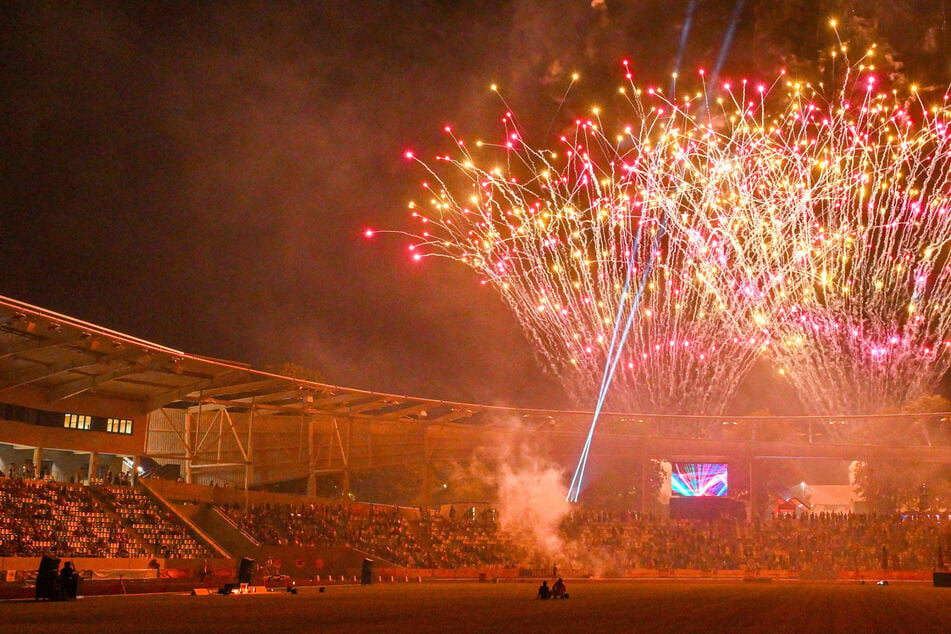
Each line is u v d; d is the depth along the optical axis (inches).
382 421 2992.1
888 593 1988.2
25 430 2229.3
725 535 3157.0
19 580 1715.1
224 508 2527.1
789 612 1301.7
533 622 1069.8
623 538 3164.4
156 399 2450.8
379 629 955.3
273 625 1006.4
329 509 2800.2
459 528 3110.2
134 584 1872.5
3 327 1680.6
